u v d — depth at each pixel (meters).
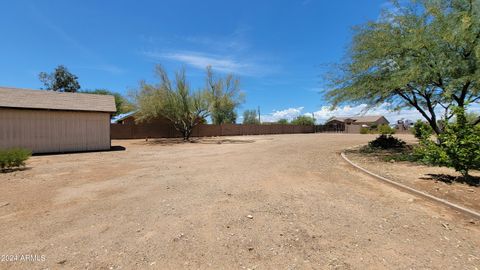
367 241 3.40
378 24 10.13
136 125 29.98
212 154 13.53
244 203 4.93
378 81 10.46
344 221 4.07
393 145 15.80
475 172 7.41
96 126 16.66
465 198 5.09
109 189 6.07
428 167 8.56
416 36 8.80
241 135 40.12
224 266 2.80
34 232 3.67
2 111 13.68
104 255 3.03
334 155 12.46
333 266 2.80
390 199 5.27
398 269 2.76
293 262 2.88
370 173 7.68
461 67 8.52
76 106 15.99
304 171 8.29
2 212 4.50
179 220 4.08
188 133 26.70
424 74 8.70
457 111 6.09
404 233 3.65
